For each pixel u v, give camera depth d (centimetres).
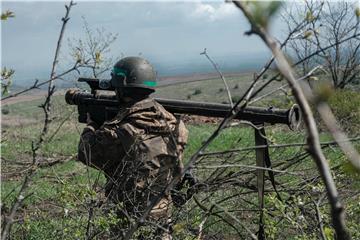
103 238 348
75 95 370
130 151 345
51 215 480
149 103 353
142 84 351
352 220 359
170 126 351
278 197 334
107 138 350
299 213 337
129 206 343
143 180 339
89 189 317
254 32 68
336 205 72
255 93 158
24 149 1001
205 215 336
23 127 1483
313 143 69
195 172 417
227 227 444
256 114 308
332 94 69
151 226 317
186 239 324
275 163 393
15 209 186
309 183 361
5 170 565
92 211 321
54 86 188
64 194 321
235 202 438
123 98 357
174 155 348
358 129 748
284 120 301
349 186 347
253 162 501
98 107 369
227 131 1126
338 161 378
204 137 1104
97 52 226
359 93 973
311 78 162
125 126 346
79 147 364
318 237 328
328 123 70
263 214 328
